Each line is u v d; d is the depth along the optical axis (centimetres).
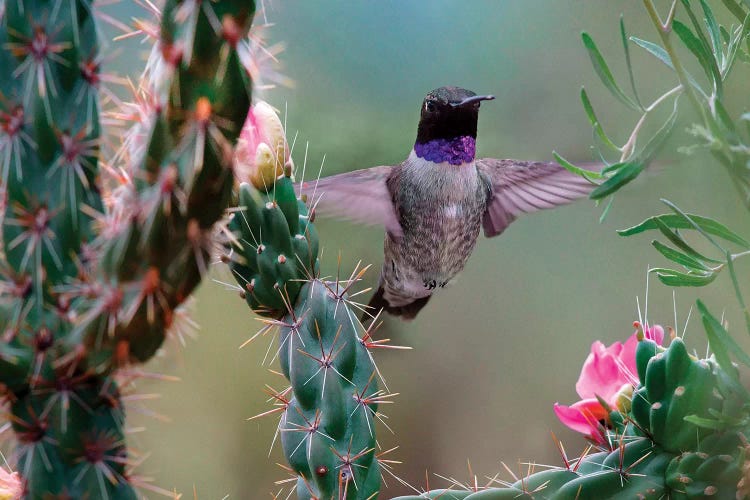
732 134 296
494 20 400
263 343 430
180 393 424
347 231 359
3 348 294
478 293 454
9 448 295
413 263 320
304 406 301
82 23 295
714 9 318
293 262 301
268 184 301
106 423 295
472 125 319
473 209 320
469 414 462
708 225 298
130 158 294
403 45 390
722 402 298
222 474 431
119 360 294
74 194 295
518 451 465
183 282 294
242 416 429
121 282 294
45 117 294
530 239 444
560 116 401
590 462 299
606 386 302
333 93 372
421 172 319
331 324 301
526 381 458
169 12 292
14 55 294
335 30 381
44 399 295
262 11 294
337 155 358
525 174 322
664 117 330
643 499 298
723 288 317
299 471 301
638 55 391
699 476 297
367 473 301
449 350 458
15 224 294
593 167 320
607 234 420
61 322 294
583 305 438
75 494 295
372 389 301
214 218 294
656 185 317
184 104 293
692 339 389
